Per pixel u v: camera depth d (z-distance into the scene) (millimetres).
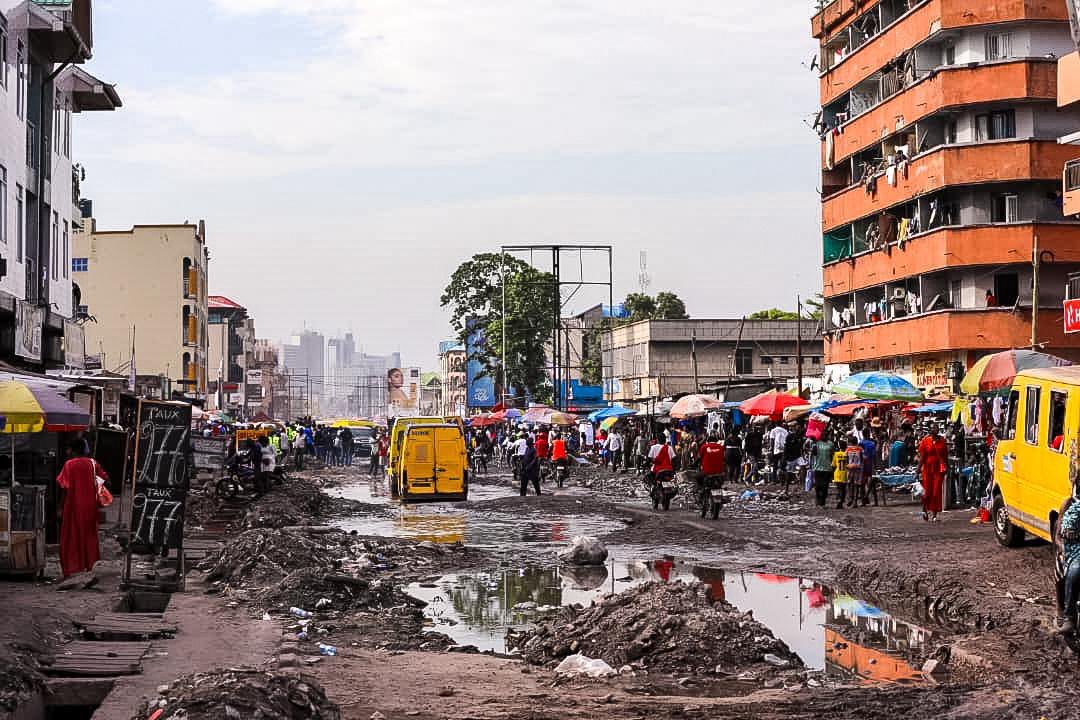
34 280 33156
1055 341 45844
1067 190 38562
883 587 18516
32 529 16469
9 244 29703
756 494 36031
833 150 59000
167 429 16703
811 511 31375
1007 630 13977
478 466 66688
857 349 55094
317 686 7855
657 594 14453
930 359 49188
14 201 30250
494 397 99000
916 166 49312
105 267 90188
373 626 14859
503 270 89312
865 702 10172
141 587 16438
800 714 9789
